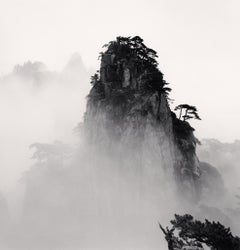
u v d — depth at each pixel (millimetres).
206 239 21266
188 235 22094
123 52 99188
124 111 92875
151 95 91500
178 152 95125
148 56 99375
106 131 93500
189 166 96312
